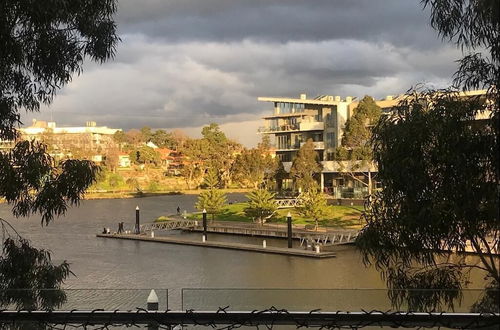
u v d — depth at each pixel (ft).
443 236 20.16
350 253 117.39
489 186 18.63
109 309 17.99
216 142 382.83
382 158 21.44
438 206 19.44
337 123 215.10
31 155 27.45
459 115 19.85
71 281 87.04
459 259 22.16
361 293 16.99
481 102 19.84
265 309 16.98
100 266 109.81
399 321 16.21
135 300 17.98
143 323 17.11
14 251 29.58
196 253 128.57
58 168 28.58
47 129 332.19
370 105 171.94
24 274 29.32
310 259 113.39
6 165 27.09
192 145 383.24
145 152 420.36
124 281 93.20
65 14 26.45
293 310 16.97
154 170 422.82
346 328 16.49
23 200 28.27
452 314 16.03
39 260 30.35
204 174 392.88
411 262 22.30
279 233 146.51
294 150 237.45
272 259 115.96
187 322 16.94
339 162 177.17
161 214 231.71
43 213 28.32
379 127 22.48
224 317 16.75
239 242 143.23
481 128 19.13
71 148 337.72
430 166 19.99
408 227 20.30
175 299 18.51
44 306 18.53
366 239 22.38
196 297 17.33
